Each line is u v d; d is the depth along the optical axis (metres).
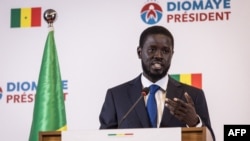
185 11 6.05
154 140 4.04
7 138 6.09
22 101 6.14
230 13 5.95
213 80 5.84
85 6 6.28
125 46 6.10
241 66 5.83
